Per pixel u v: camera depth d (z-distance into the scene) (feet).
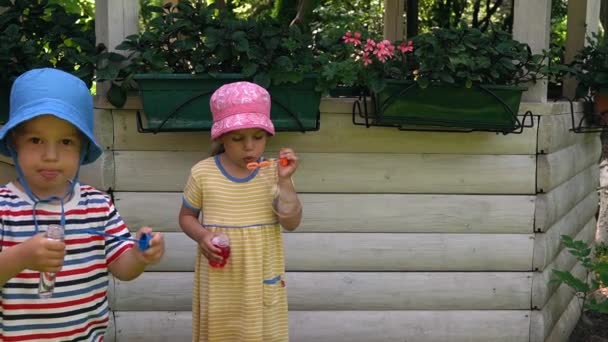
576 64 12.67
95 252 6.37
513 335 10.73
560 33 24.72
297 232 10.35
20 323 6.09
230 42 9.28
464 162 10.40
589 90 12.58
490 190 10.49
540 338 10.73
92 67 9.65
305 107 9.53
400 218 10.43
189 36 9.48
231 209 8.31
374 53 9.34
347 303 10.51
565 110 11.41
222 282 8.35
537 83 10.39
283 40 9.37
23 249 5.52
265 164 8.19
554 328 11.98
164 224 10.20
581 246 11.57
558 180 11.09
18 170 6.29
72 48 9.66
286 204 8.14
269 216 8.39
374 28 23.56
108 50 9.84
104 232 6.38
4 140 6.43
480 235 10.58
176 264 10.29
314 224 10.34
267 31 9.37
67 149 6.23
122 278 6.46
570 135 12.00
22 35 10.10
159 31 9.42
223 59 9.30
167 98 9.25
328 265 10.43
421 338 10.62
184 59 9.58
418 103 9.60
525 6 10.27
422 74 9.43
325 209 10.32
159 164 10.12
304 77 9.30
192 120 9.34
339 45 9.76
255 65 9.23
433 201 10.44
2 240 6.07
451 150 10.36
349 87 10.23
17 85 6.26
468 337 10.68
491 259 10.60
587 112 12.63
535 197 10.56
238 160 8.28
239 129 7.97
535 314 10.76
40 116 6.05
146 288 10.33
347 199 10.35
